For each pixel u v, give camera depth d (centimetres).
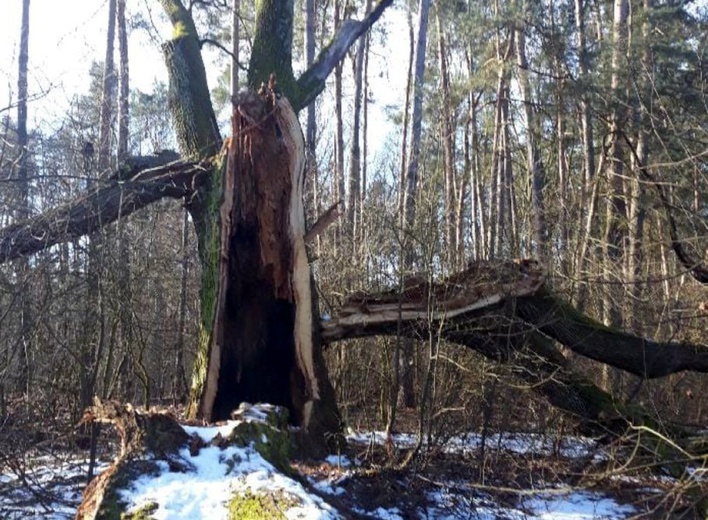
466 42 1898
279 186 711
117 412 476
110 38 1571
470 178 2272
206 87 843
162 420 464
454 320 753
